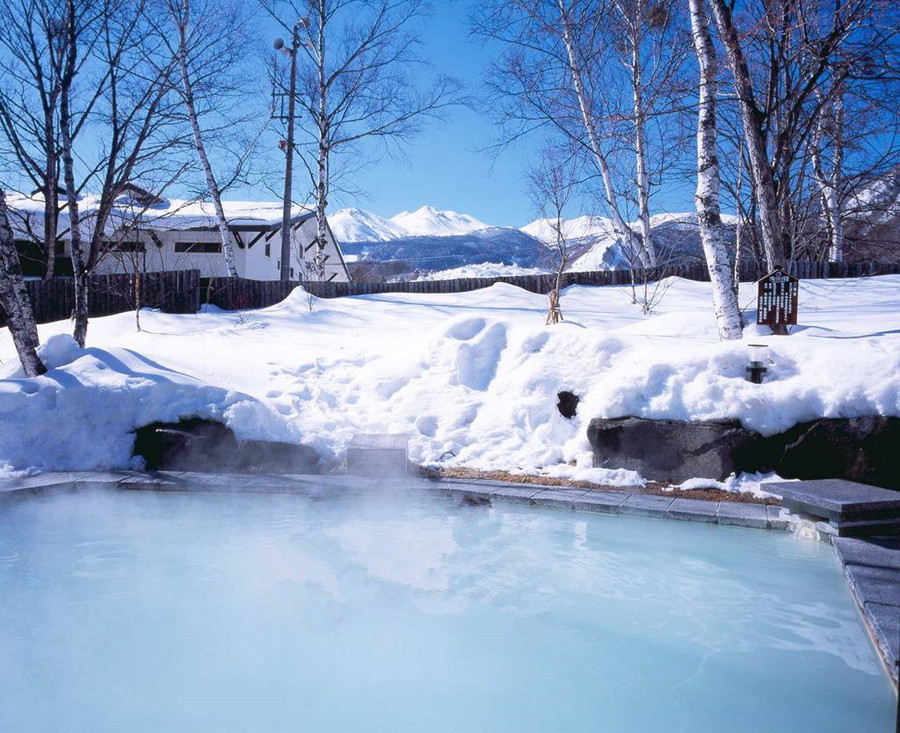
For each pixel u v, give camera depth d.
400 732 2.59
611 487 5.88
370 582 4.08
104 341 10.95
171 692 2.88
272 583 4.07
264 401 7.24
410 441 6.76
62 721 2.65
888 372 5.61
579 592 3.93
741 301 13.03
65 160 9.76
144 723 2.64
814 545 4.55
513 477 6.19
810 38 8.81
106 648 3.26
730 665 3.08
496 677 3.02
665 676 3.01
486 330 7.96
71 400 6.57
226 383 7.66
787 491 4.77
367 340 10.73
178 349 9.17
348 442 6.71
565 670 3.07
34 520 5.18
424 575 4.21
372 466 6.20
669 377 6.29
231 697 2.85
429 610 3.72
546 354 7.47
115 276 15.07
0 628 3.46
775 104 9.10
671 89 8.23
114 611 3.66
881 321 10.71
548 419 6.84
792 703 2.76
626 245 16.70
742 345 6.30
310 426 6.84
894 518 4.50
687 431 5.91
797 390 5.71
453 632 3.46
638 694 2.87
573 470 6.22
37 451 6.28
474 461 6.54
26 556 4.48
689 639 3.36
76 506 5.51
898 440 5.37
